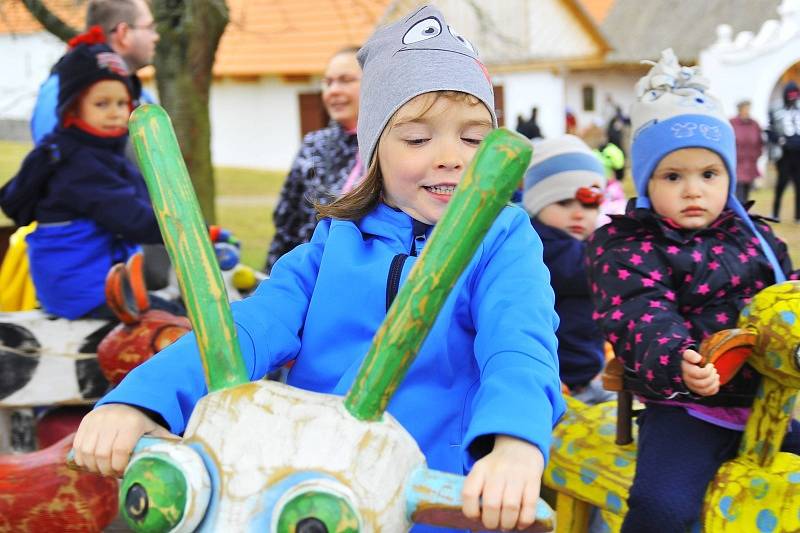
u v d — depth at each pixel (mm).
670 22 25422
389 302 1562
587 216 3344
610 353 3562
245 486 1110
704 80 2385
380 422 1150
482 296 1527
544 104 24031
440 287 1128
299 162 4051
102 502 2273
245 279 4039
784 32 17109
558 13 23438
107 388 3234
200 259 1247
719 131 2324
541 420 1237
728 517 2100
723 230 2330
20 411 3340
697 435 2213
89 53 3189
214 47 5629
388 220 1639
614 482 2322
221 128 24344
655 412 2291
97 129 3197
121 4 4031
